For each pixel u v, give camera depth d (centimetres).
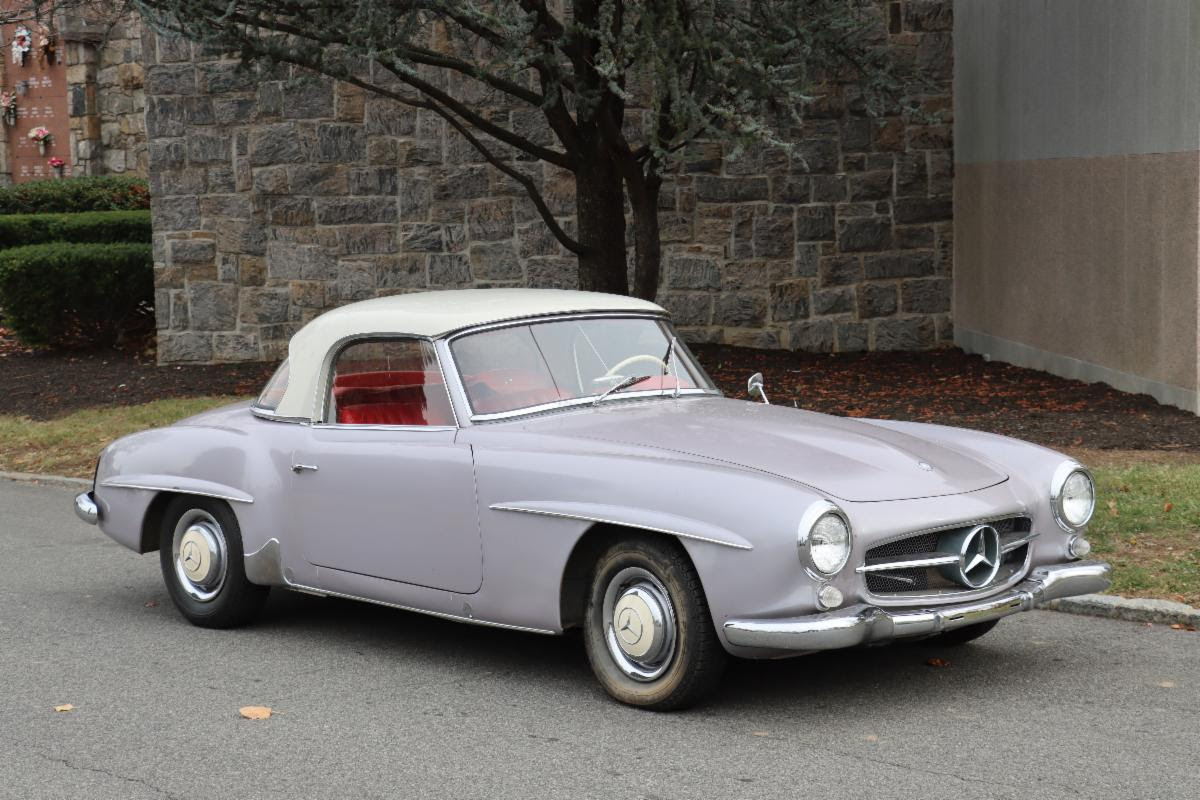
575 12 1353
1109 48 1444
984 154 1775
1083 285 1525
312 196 1880
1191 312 1299
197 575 768
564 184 1845
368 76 1853
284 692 646
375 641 741
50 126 2995
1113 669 656
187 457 769
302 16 1351
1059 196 1574
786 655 573
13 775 539
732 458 597
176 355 1923
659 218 1850
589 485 597
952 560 585
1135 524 885
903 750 545
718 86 1299
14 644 743
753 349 1856
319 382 723
